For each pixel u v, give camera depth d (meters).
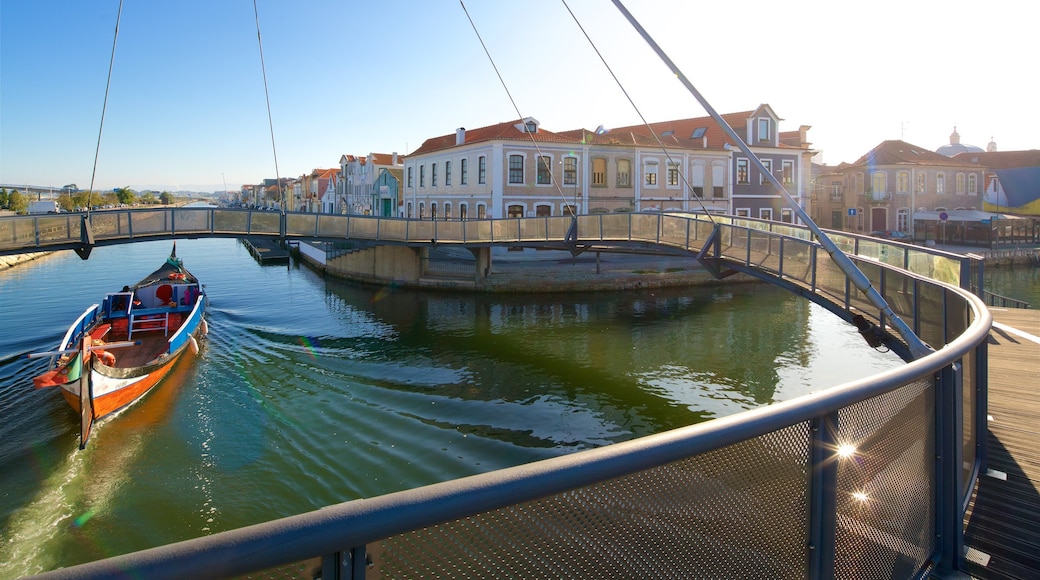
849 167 58.16
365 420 14.05
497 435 13.26
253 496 10.39
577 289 32.28
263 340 22.03
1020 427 6.34
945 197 57.03
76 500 10.13
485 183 41.25
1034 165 63.81
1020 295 35.31
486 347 21.17
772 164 47.38
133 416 13.94
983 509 4.41
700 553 1.96
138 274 42.84
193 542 1.20
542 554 1.61
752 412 2.09
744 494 2.09
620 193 42.88
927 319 8.76
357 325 24.88
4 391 15.79
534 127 42.38
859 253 15.74
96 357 13.05
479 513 1.45
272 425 13.56
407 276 34.25
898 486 2.93
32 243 19.20
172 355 17.08
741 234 16.16
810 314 26.88
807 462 2.34
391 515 1.34
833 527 2.42
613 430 13.69
